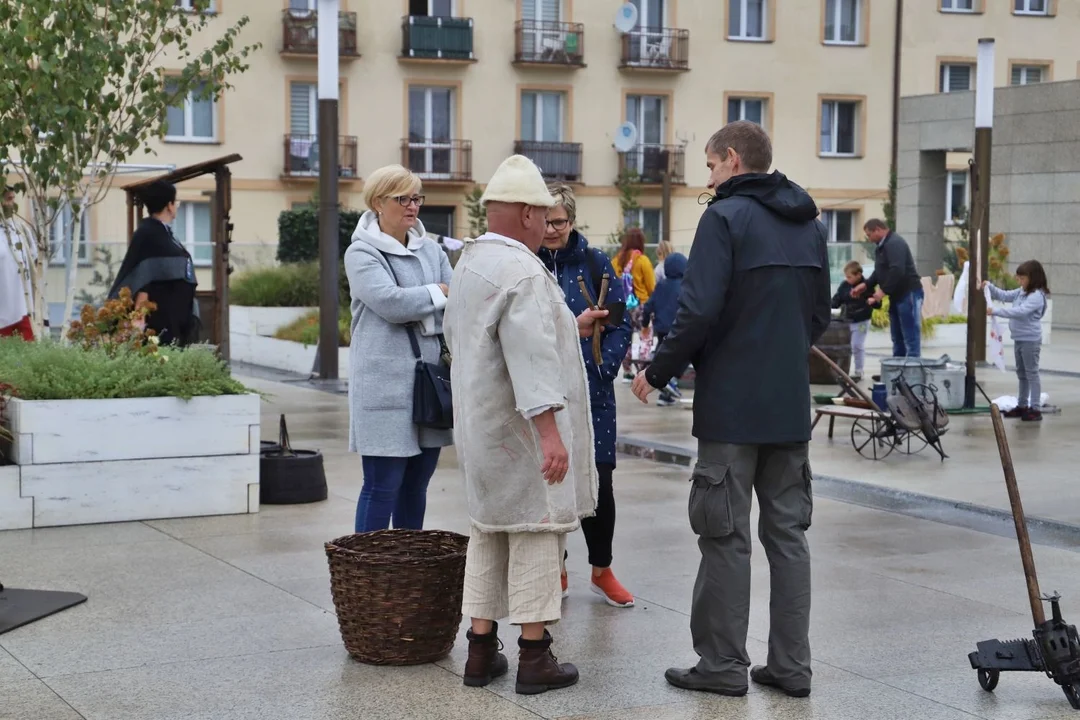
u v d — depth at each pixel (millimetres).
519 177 4676
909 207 33594
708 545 4820
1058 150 29438
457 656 5230
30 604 5809
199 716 4508
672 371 4742
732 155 4871
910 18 38344
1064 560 7012
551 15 35469
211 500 7859
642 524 7855
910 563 6902
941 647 5398
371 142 34094
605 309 5844
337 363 16859
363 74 33844
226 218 11805
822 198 37938
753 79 37094
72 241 9953
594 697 4750
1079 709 4645
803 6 37312
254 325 20438
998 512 8367
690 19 36438
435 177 34625
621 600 5977
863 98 38062
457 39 34281
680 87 36531
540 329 4488
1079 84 28906
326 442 11164
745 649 4883
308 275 21547
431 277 6090
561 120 35875
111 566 6586
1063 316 29641
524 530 4645
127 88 10195
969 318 13867
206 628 5551
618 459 10578
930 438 10617
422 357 5906
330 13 16250
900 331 15070
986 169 16219
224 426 7863
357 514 5961
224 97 32688
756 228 4707
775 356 4723
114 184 30625
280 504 8234
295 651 5250
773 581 4852
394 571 4996
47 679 4879
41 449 7430
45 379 7609
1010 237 30453
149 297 8789
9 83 9336
